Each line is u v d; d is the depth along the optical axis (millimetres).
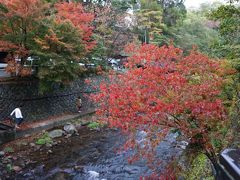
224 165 1648
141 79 6801
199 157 7793
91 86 20703
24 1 13031
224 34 9102
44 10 14828
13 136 13156
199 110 5938
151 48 7727
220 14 8711
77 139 14289
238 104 7199
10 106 14367
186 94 6199
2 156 11273
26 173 10211
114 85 7246
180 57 7426
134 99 6473
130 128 6543
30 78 15484
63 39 14727
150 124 6406
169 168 8133
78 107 18891
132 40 24203
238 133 6652
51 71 14398
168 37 32969
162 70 6840
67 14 16328
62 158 11727
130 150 12359
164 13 37469
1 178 9719
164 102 6227
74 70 15766
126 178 9852
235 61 7758
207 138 6344
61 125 16172
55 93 17312
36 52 13492
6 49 13547
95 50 20500
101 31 22531
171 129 6789
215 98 6621
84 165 11086
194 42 33875
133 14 29641
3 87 14039
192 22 39156
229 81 7375
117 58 24469
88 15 17391
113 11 24500
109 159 11656
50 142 13273
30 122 15227
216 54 9586
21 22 13586
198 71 7047
